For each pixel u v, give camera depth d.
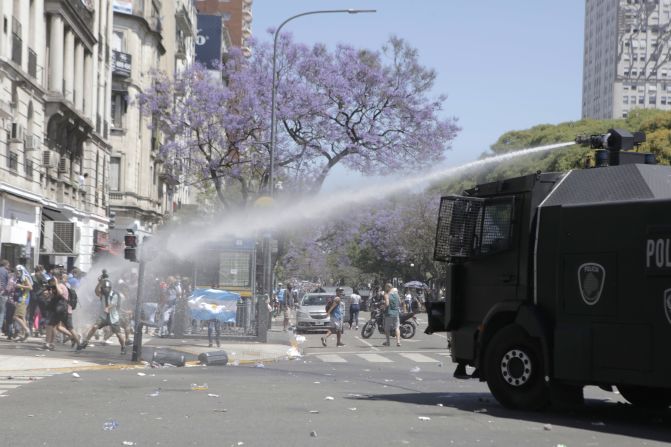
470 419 10.88
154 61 58.06
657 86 193.00
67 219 38.94
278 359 22.94
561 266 11.40
